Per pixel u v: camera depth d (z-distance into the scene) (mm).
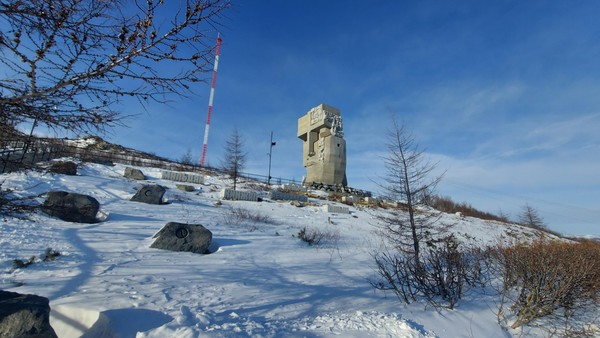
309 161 38000
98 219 11531
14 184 12984
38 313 3621
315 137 38406
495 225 30688
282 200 25266
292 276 7652
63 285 5684
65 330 4402
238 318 4781
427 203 12031
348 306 5902
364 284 7473
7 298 3822
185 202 18219
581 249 9648
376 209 26953
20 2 2441
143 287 5793
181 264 7699
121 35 2723
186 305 5078
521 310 6469
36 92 2688
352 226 18734
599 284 7223
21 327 3506
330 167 35625
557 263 6930
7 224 9055
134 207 14562
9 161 3465
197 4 2783
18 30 2551
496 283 8289
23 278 6020
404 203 12484
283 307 5516
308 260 9508
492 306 6930
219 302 5422
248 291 6176
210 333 3957
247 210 18047
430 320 5664
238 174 29406
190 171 32031
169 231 9172
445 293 6816
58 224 9984
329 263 9352
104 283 5883
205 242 9406
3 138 2984
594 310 7340
